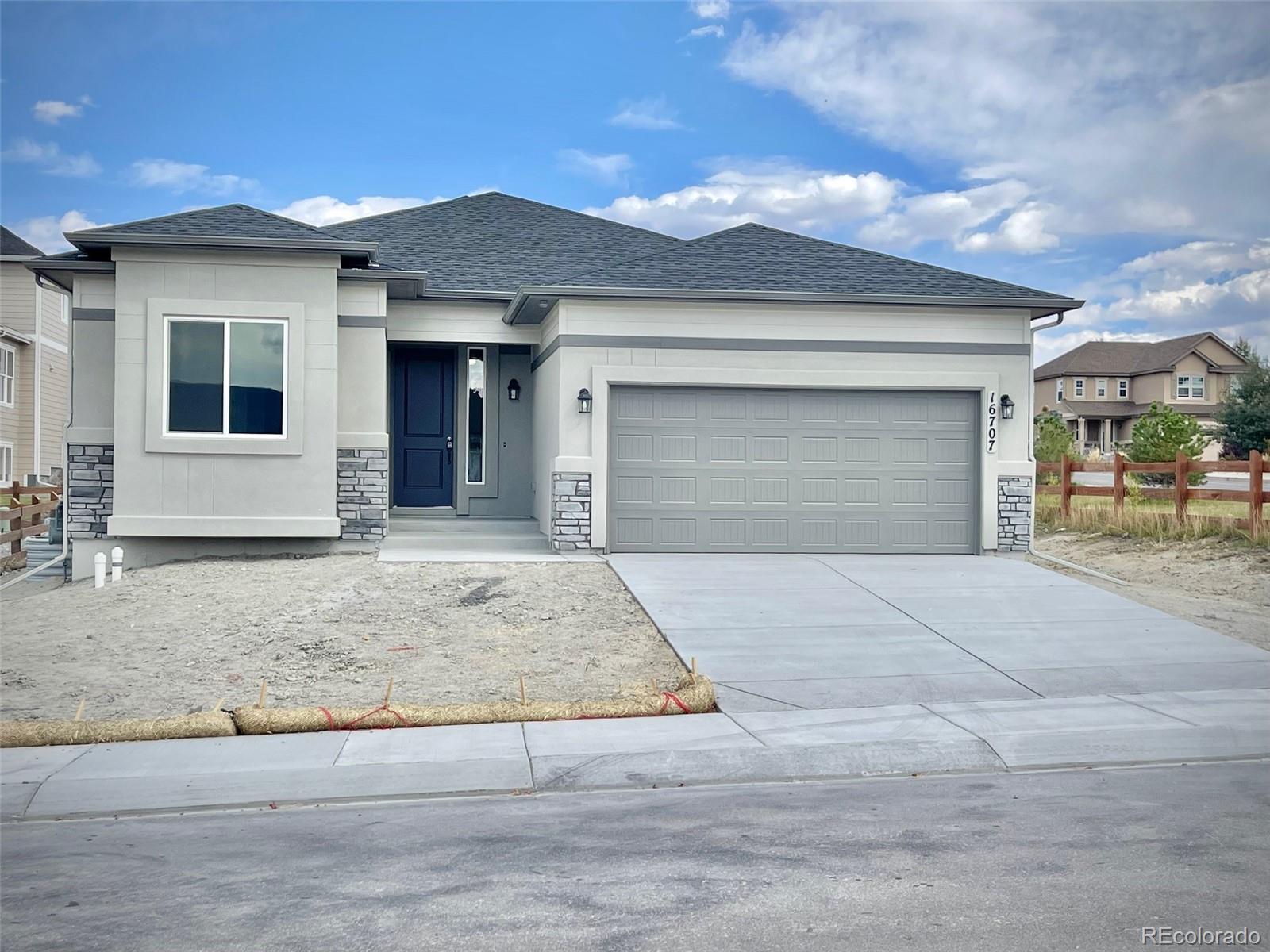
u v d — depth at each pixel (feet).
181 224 47.39
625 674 31.07
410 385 57.26
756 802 20.47
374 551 48.62
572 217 67.97
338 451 48.52
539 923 13.97
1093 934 13.33
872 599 39.68
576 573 43.68
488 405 57.21
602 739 24.84
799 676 30.53
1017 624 36.42
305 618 36.58
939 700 28.48
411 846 17.74
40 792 21.33
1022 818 18.85
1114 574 50.01
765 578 43.14
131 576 43.73
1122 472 61.93
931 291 50.21
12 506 62.69
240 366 46.52
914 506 50.16
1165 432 98.07
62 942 13.61
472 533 52.11
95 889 15.71
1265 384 132.77
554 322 49.52
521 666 31.81
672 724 26.20
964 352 50.19
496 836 18.26
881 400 50.08
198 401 46.32
